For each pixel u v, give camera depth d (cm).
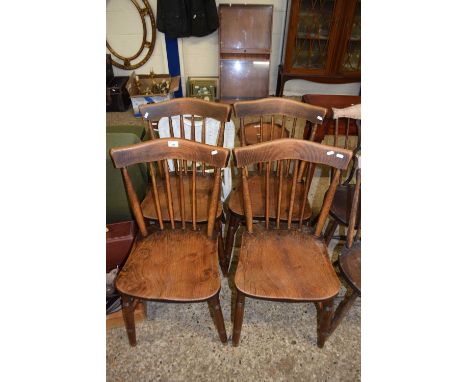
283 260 109
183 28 295
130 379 115
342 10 272
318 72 305
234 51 305
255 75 311
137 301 123
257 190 143
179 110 141
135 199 110
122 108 323
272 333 130
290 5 277
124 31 321
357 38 288
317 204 199
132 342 122
